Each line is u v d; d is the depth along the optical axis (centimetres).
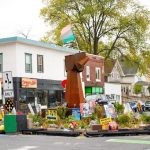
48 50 3956
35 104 3612
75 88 2450
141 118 2231
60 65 4144
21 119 1970
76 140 1619
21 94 3525
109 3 5491
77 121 2091
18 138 1717
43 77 3853
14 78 3484
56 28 5575
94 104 2298
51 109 2341
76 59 2461
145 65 5675
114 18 5525
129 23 5541
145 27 5553
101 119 1931
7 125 1936
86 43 5662
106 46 5878
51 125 2072
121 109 2522
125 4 5512
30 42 3656
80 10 5556
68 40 2794
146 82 8856
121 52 5791
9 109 2092
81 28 5609
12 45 3528
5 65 3556
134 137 1734
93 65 4725
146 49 5609
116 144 1472
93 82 4691
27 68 3653
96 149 1328
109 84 5300
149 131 1883
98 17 5588
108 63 6072
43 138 1709
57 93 4072
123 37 5672
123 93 7644
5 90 2019
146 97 8194
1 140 1642
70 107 2430
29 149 1353
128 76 8506
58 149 1338
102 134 1789
